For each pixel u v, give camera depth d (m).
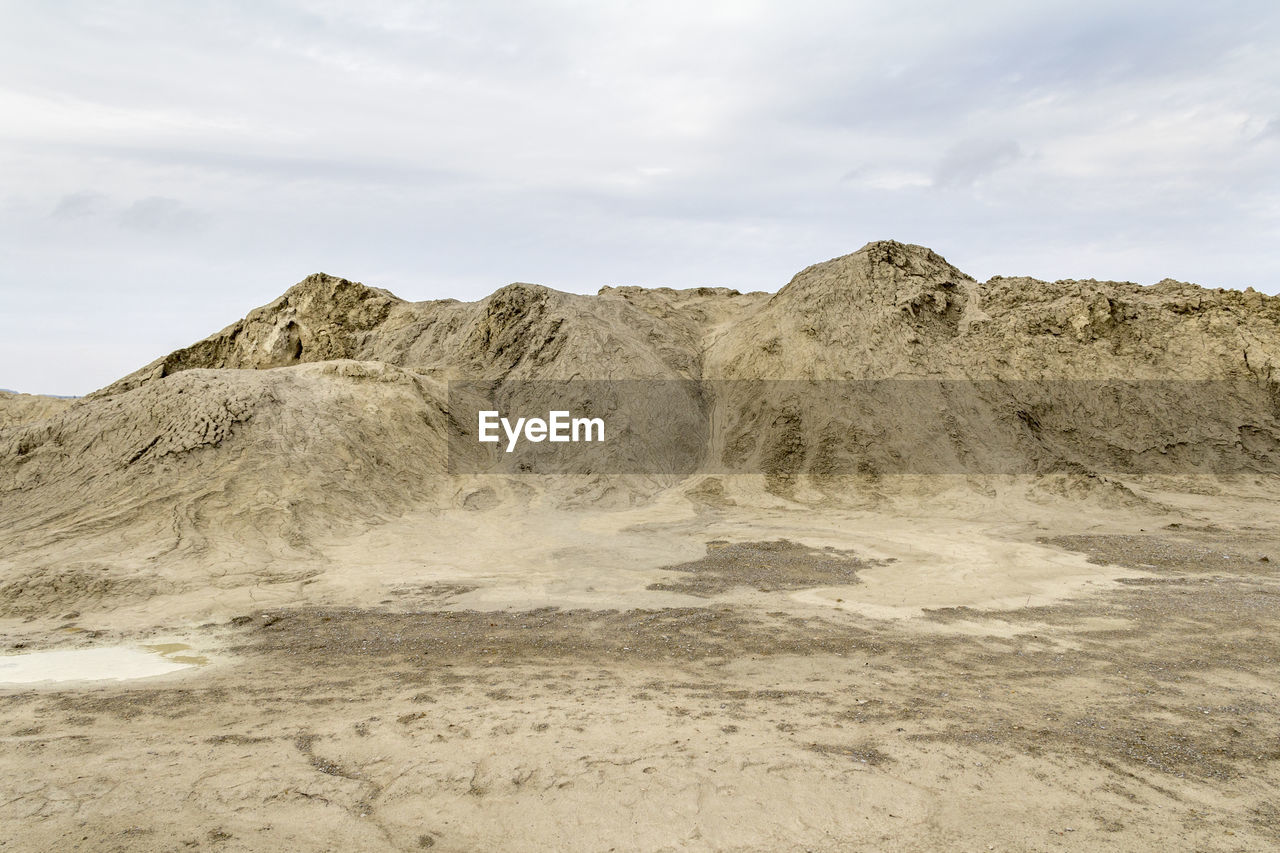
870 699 8.39
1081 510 22.38
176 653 10.76
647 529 21.33
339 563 16.86
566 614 12.84
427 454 24.70
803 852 5.26
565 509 23.55
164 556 15.99
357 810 5.78
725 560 17.45
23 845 5.20
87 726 7.58
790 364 31.20
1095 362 28.56
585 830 5.53
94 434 20.86
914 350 30.14
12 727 7.55
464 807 5.85
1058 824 5.61
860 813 5.75
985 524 21.42
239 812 5.71
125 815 5.64
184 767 6.50
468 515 21.94
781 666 9.77
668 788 6.10
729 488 26.42
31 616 13.04
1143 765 6.62
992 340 29.98
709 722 7.60
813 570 16.31
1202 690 8.68
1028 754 6.83
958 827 5.56
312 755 6.79
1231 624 11.62
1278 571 15.57
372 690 8.80
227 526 17.80
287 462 20.75
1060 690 8.72
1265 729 7.47
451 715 7.83
